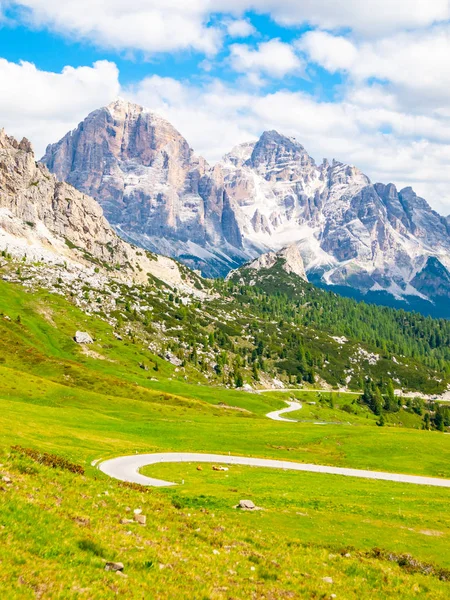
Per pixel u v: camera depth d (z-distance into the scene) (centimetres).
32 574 1964
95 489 3594
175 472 7312
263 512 5150
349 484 7444
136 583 2184
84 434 9219
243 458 9225
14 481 3052
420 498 6731
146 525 3138
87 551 2369
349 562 3591
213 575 2605
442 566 4138
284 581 2864
